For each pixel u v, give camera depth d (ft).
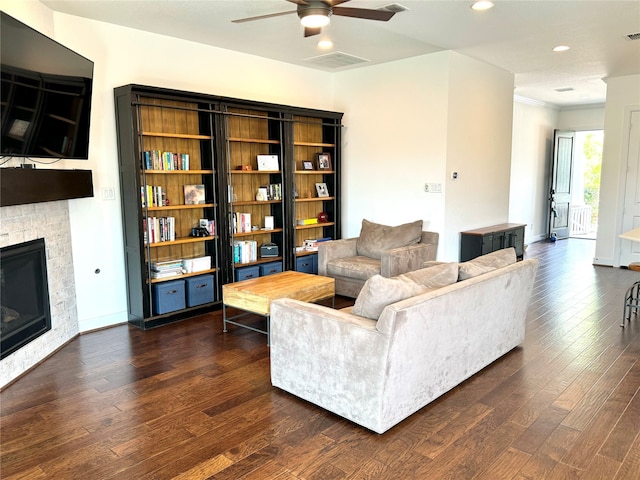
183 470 7.36
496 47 16.71
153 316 14.24
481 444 7.98
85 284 13.82
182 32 14.69
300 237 20.12
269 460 7.60
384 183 19.60
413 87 18.19
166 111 15.16
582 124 32.35
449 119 17.47
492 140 20.24
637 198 22.48
